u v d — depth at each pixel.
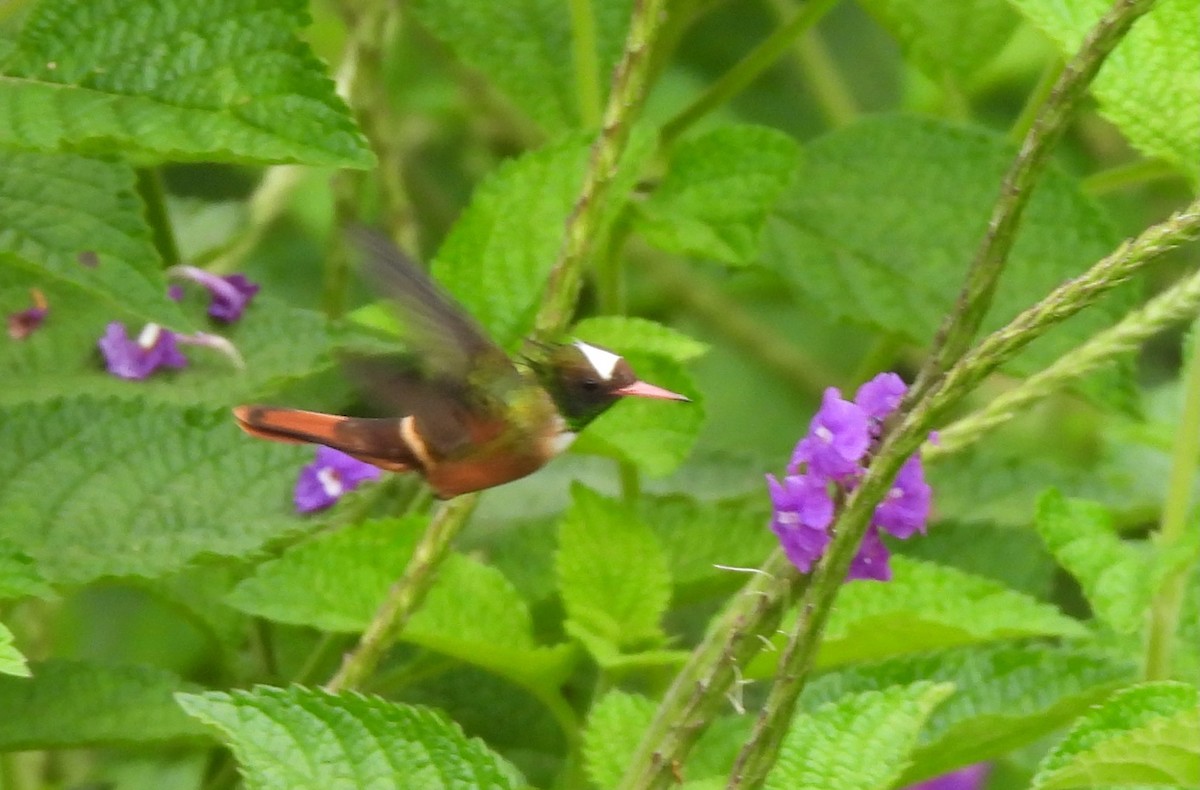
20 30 3.20
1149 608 3.24
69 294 3.29
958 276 3.36
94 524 3.24
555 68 3.38
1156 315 3.18
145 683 3.25
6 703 3.25
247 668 3.33
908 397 3.16
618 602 3.27
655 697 3.28
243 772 3.16
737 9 4.27
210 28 3.20
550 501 3.38
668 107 4.16
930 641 3.24
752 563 3.33
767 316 4.59
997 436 3.87
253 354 3.29
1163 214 4.03
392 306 3.21
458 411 3.21
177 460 3.25
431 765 3.17
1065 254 3.35
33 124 3.19
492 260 3.29
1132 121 3.24
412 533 3.26
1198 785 3.16
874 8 3.39
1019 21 3.38
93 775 3.37
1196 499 3.39
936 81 3.39
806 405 4.30
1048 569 3.35
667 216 3.33
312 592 3.26
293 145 3.19
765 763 3.15
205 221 3.45
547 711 3.33
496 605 3.27
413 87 3.94
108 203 3.22
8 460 3.25
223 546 3.24
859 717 3.18
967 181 3.37
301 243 3.98
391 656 3.34
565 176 3.29
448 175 4.19
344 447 3.22
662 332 3.28
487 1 3.38
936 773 3.25
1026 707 3.25
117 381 3.28
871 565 3.17
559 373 3.22
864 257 3.37
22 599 3.22
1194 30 3.23
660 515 3.33
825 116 4.16
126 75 3.20
